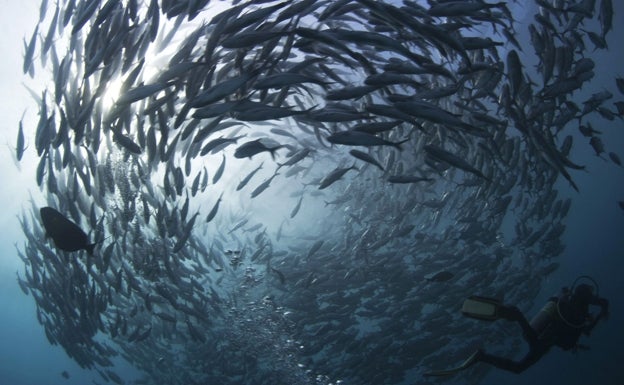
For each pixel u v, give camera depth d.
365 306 9.18
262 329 10.17
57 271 8.46
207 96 4.14
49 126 5.69
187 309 7.82
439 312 9.02
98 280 7.63
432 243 9.43
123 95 4.68
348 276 9.20
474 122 7.43
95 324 8.88
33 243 8.83
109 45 4.91
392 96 4.88
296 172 7.77
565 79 5.46
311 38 4.34
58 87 5.55
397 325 9.19
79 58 5.98
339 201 9.89
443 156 5.09
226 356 10.57
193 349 11.19
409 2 5.34
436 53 6.80
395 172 8.68
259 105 4.48
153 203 6.84
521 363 5.04
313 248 8.63
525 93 6.08
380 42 4.36
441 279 6.80
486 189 7.76
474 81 6.65
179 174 6.35
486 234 8.85
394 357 9.49
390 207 9.98
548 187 7.98
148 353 11.46
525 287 10.16
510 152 6.89
